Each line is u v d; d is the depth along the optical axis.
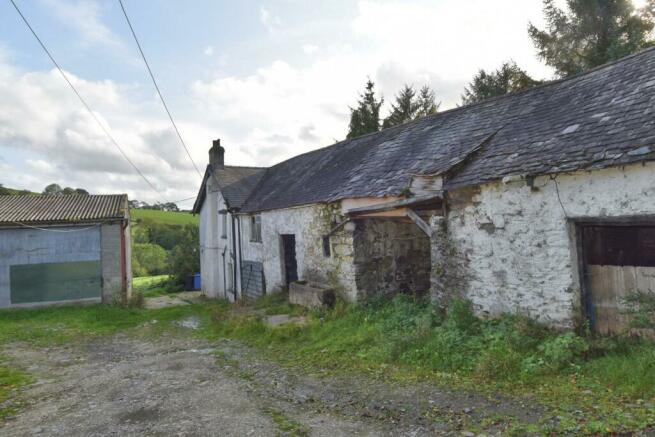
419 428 4.20
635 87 6.55
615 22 21.52
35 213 17.06
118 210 17.67
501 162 6.93
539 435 3.71
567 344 5.32
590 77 8.12
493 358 5.49
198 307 17.62
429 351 6.38
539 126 7.47
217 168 21.81
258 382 6.36
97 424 4.91
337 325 9.02
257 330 10.04
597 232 5.79
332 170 13.44
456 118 10.71
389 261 10.64
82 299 16.70
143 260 42.22
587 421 3.82
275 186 17.08
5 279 16.02
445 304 7.82
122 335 11.97
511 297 6.55
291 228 13.35
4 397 6.36
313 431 4.30
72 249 16.66
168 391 6.11
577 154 5.75
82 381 7.11
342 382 5.99
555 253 5.93
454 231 7.64
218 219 22.14
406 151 10.62
